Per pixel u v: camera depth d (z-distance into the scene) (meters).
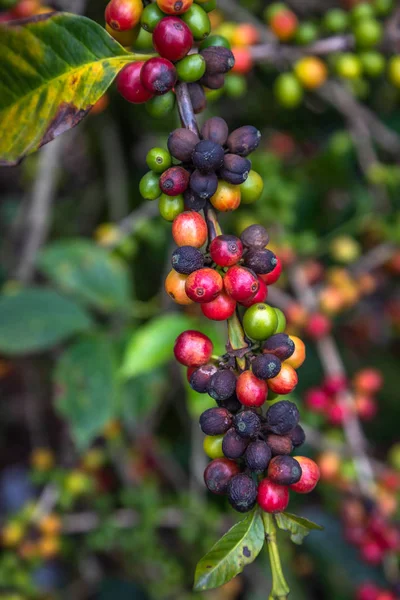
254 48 0.64
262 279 0.37
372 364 1.15
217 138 0.36
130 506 0.84
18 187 1.26
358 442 0.77
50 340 0.72
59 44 0.36
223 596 0.85
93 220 1.12
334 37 0.68
